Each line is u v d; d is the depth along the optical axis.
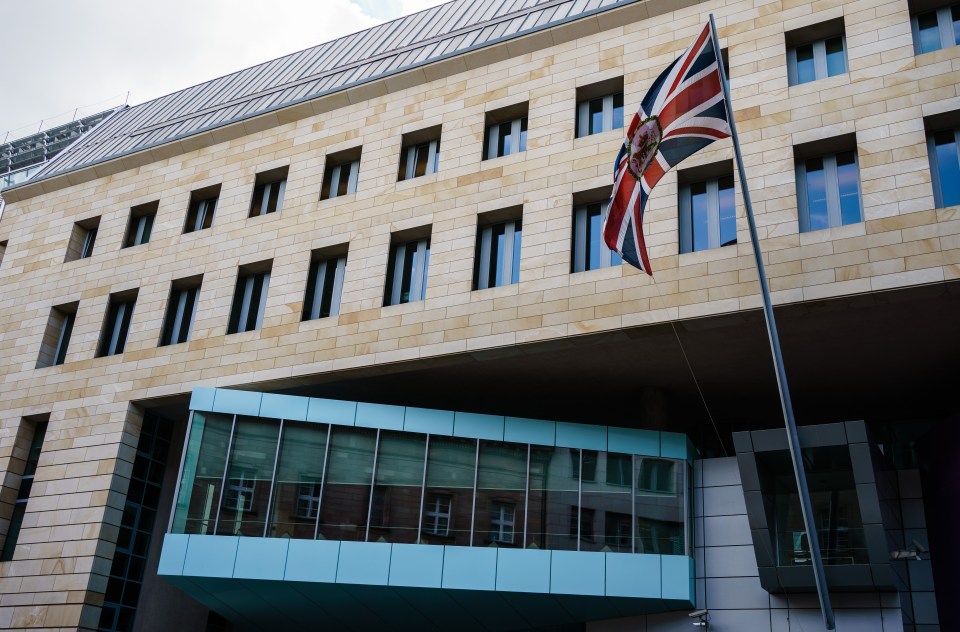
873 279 23.55
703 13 29.14
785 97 26.70
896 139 24.75
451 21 40.81
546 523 27.52
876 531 23.92
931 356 26.36
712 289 25.47
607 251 28.20
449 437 28.91
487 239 30.39
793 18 27.55
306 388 31.86
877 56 25.88
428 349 28.97
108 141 46.25
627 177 22.09
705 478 28.27
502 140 31.86
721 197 27.00
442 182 31.47
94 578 31.48
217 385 32.22
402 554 27.48
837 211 25.28
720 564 26.83
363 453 28.88
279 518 28.20
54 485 33.75
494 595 27.22
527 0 38.09
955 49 25.00
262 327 32.53
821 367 27.66
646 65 29.50
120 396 34.12
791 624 25.06
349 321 30.88
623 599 26.44
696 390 30.25
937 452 26.33
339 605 29.09
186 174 37.62
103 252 37.94
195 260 35.34
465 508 27.95
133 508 33.84
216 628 36.00
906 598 25.83
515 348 27.89
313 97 35.44
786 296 24.39
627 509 27.47
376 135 33.81
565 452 28.45
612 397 31.33
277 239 33.84
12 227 41.50
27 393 36.41
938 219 23.47
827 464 25.00
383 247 31.53
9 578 32.75
